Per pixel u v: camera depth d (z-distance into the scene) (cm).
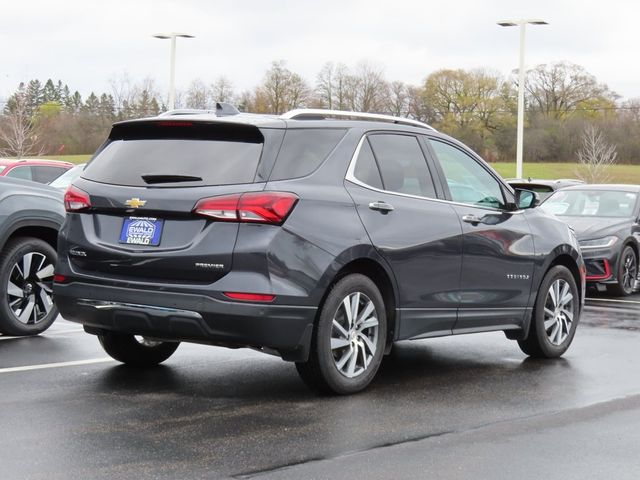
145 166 609
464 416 567
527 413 579
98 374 665
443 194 699
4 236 805
